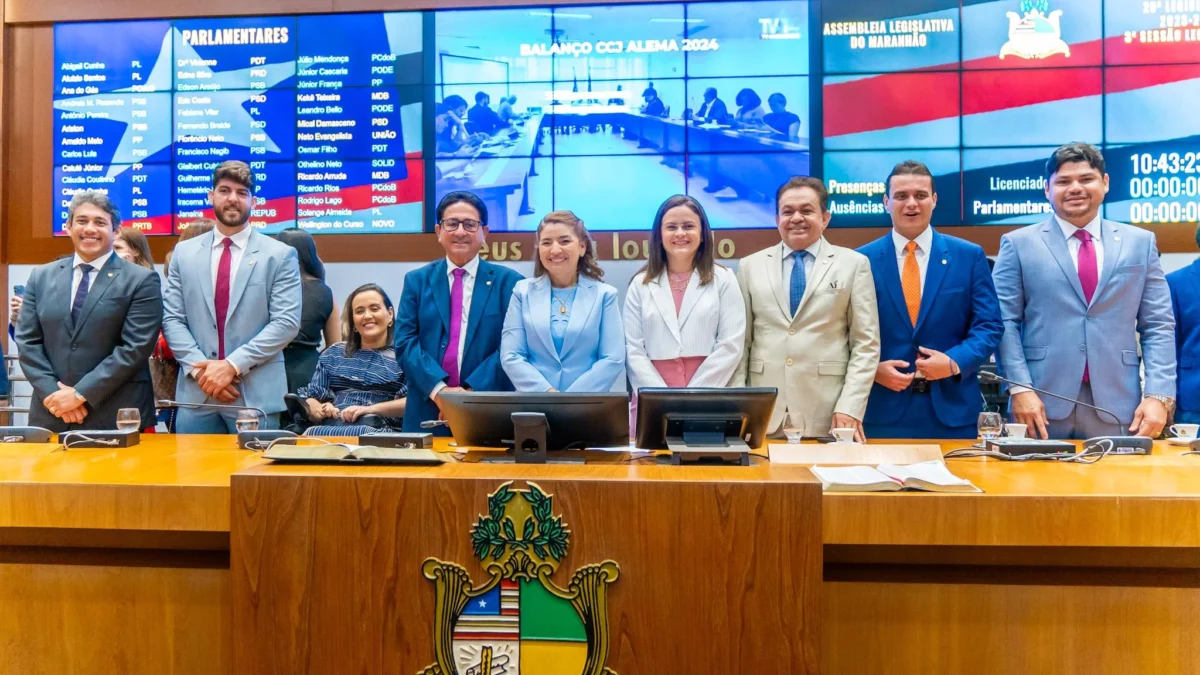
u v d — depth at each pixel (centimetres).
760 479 130
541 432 157
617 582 129
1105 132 390
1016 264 274
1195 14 384
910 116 399
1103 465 173
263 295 289
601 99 412
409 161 418
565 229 252
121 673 153
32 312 274
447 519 131
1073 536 136
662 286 256
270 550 133
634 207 412
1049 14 391
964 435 253
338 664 132
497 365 269
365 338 332
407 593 131
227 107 423
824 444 177
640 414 165
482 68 415
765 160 407
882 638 145
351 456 149
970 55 396
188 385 284
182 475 158
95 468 168
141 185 427
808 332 248
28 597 154
